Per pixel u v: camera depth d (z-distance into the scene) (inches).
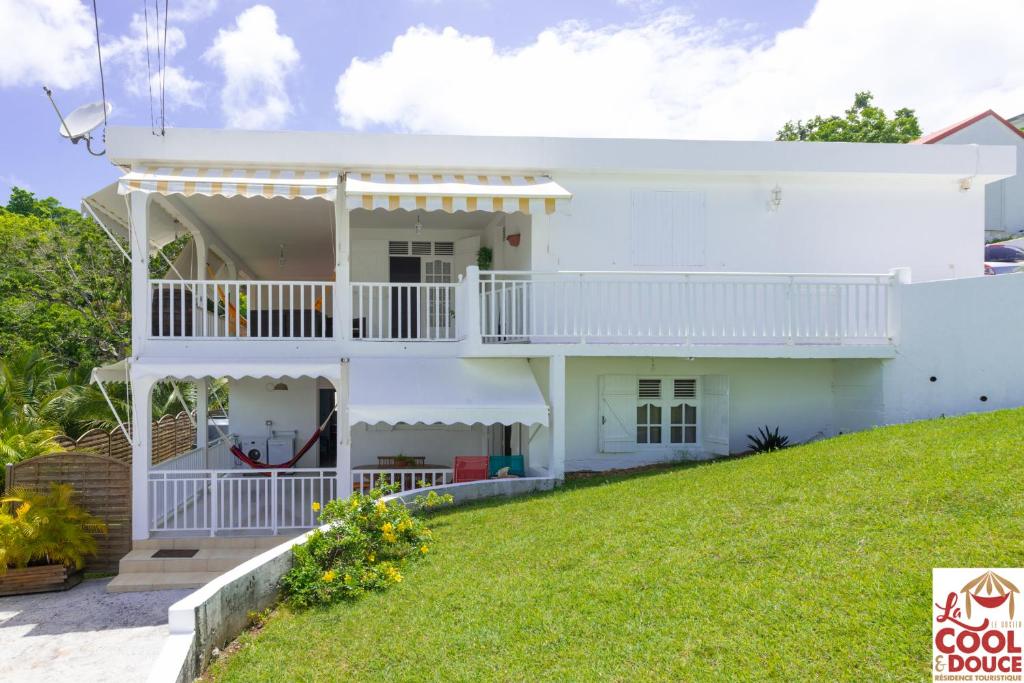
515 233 613.0
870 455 376.5
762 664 198.7
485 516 411.2
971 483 291.6
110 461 501.7
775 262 590.6
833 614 215.3
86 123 497.0
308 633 269.4
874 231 600.4
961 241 607.5
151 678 207.9
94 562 499.5
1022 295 458.0
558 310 566.6
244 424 722.2
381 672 231.0
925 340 507.2
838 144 574.2
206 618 247.9
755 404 595.2
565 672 213.2
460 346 540.7
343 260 537.6
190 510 576.7
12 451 540.1
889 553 247.8
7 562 454.6
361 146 527.8
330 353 535.2
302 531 507.2
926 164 582.6
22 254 1134.4
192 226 611.5
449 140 538.0
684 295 576.7
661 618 235.9
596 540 326.6
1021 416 394.3
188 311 577.0
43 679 330.3
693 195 583.5
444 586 297.4
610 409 587.2
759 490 356.8
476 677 218.5
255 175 505.4
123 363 554.3
